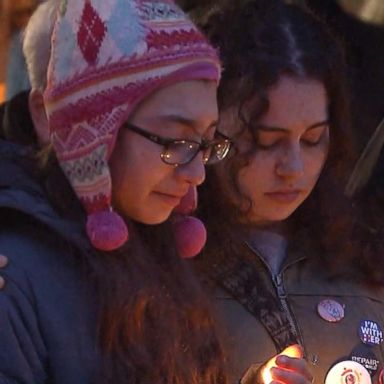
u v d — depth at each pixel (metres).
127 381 7.65
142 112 7.61
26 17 11.86
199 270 8.95
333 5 11.62
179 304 8.04
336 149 9.59
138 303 7.71
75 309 7.67
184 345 8.02
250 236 9.29
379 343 9.37
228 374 8.38
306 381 8.30
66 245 7.75
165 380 7.80
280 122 8.84
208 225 9.16
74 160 7.68
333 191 9.65
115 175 7.71
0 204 7.66
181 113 7.61
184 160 7.68
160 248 8.19
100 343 7.66
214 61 7.81
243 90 8.84
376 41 11.33
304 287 9.34
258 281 9.09
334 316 9.27
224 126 8.93
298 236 9.49
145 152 7.62
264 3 9.28
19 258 7.66
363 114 11.02
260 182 9.02
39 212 7.69
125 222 7.90
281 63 8.83
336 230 9.54
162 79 7.55
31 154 8.01
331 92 9.20
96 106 7.55
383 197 10.42
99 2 7.69
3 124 8.35
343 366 9.14
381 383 9.30
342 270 9.49
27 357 7.54
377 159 10.58
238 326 8.88
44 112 8.03
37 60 8.03
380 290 9.68
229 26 9.10
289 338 8.96
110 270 7.72
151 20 7.66
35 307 7.61
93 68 7.58
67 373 7.59
